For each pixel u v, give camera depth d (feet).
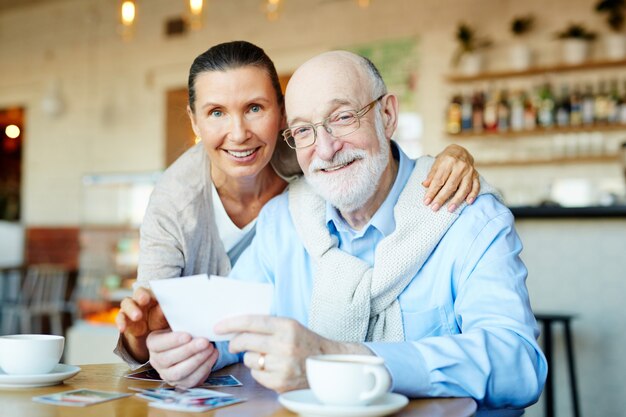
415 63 17.34
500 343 3.62
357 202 4.42
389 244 4.31
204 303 3.46
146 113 21.53
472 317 3.96
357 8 18.15
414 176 4.57
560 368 9.53
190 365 3.64
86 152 22.54
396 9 17.63
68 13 23.11
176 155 6.34
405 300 4.37
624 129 15.23
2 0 23.21
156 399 3.32
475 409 3.26
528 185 16.12
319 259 4.52
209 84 4.78
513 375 3.57
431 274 4.33
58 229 22.70
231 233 5.57
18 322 20.10
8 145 25.03
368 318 4.33
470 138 16.74
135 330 3.89
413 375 3.37
